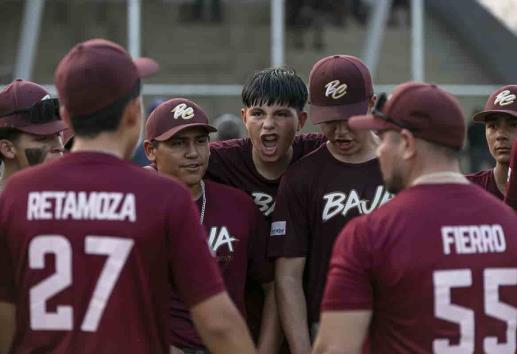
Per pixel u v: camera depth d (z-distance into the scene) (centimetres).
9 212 1018
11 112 1355
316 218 1395
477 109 5356
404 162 1035
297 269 1402
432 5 6147
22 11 4928
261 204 1503
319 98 1372
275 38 4962
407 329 1003
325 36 5006
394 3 5169
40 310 1008
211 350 1045
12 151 1368
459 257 1005
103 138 1026
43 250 1005
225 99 4956
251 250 1443
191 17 5028
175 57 4975
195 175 1407
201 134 1409
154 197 1013
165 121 1405
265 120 1433
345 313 1008
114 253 998
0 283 1040
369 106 1380
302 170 1411
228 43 5031
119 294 997
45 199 1012
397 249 1001
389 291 1006
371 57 5041
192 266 1022
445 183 1031
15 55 4903
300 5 4981
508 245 1023
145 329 1016
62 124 1370
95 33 4944
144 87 4909
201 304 1027
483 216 1027
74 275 999
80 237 1000
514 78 6034
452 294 999
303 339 1370
